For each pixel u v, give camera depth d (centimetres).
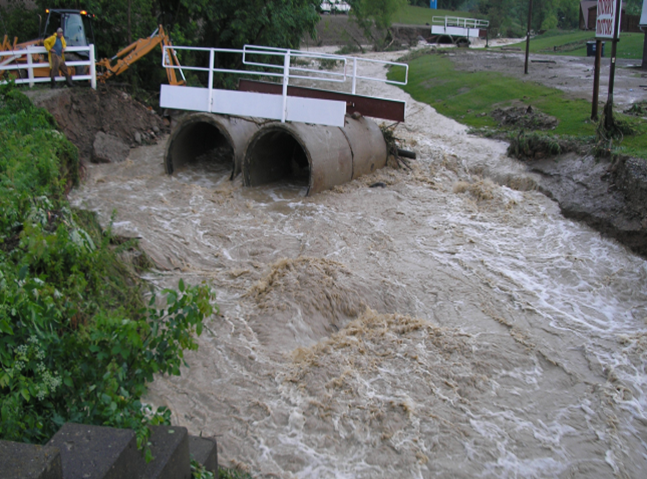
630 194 1255
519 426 714
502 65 3041
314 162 1438
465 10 9269
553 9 6206
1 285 503
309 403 732
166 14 2595
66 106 1731
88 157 1706
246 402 735
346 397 745
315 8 2866
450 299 1015
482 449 673
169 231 1245
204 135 1769
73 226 905
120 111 1878
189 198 1447
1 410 388
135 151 1819
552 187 1479
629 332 925
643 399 771
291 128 1443
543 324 941
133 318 834
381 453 661
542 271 1125
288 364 811
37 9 2262
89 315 681
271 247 1195
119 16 2275
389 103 1655
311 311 938
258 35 2686
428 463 650
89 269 805
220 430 688
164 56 1617
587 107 1934
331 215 1362
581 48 3847
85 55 2025
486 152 1789
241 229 1279
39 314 460
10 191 844
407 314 969
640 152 1352
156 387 757
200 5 2481
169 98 1566
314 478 624
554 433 705
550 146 1594
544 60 3189
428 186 1590
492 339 891
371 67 3597
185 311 496
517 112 2041
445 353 847
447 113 2255
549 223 1334
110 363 463
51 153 1148
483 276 1095
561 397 772
